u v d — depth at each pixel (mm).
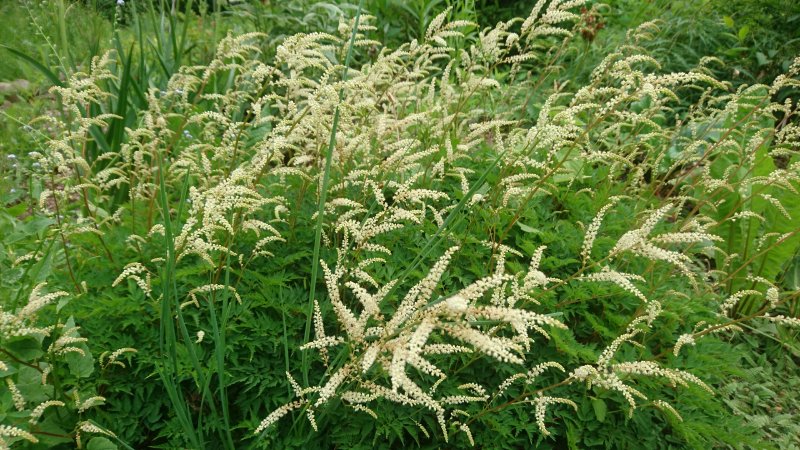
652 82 2754
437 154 3410
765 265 3787
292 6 6344
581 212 3393
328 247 2947
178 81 3156
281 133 2859
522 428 2527
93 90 2889
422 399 2027
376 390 2061
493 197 3158
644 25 4109
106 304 2566
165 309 2133
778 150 3254
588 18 4977
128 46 6344
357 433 2469
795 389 3584
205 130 3520
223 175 3049
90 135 3891
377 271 2826
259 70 2568
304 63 2549
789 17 6000
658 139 4438
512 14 7941
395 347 1593
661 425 2795
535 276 1887
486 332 2586
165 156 3305
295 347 2623
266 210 3012
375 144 3299
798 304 3867
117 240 3010
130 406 2520
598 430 2650
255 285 2797
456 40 6312
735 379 3588
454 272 2908
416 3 6875
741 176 3873
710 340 3117
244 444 2562
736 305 4023
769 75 5930
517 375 2352
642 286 2936
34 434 2170
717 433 2645
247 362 2623
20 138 4723
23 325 2023
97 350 2518
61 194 2939
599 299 2963
